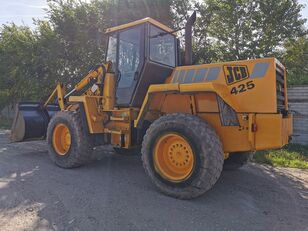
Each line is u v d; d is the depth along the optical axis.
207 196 4.51
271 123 4.14
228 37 11.13
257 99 4.29
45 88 13.85
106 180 5.20
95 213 3.78
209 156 4.11
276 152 8.05
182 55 6.41
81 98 5.84
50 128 6.22
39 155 7.32
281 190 4.93
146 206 4.04
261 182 5.37
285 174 6.00
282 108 4.84
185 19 12.40
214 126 4.57
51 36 12.84
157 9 12.23
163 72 5.71
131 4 12.24
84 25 12.37
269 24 10.74
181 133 4.31
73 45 12.75
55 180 5.16
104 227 3.41
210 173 4.11
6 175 5.45
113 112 5.84
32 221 3.55
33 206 3.99
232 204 4.21
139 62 5.46
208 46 11.72
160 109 5.09
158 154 4.58
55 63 12.98
